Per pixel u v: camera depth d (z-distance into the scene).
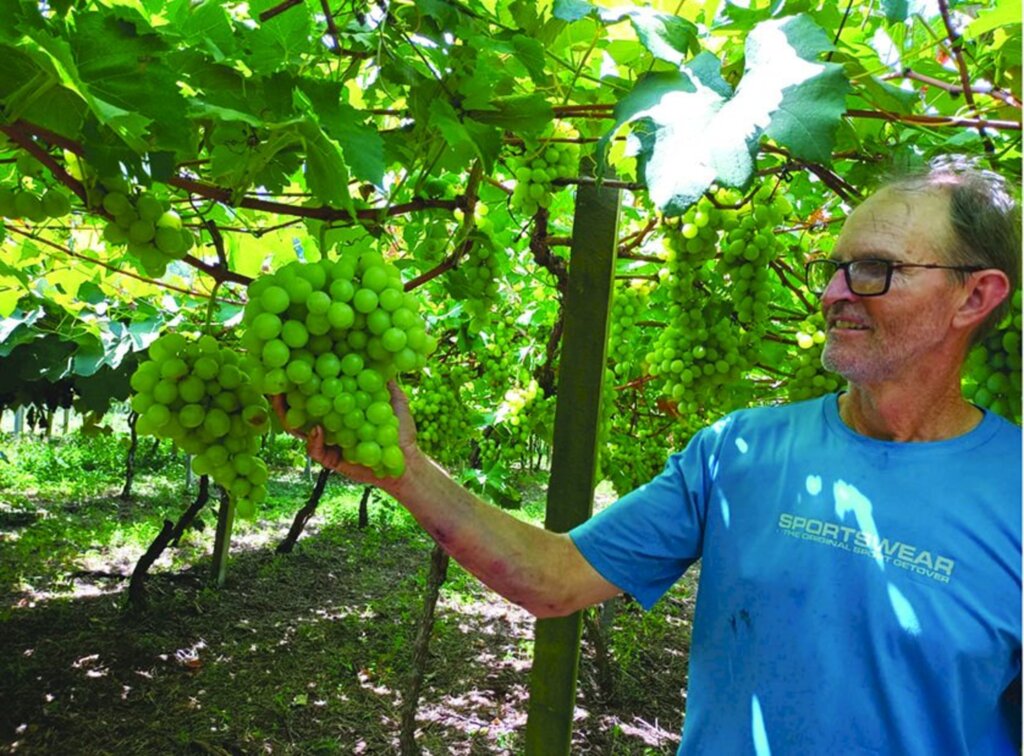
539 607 1.73
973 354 1.77
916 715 1.36
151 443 15.55
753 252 2.41
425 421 5.66
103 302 3.79
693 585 9.58
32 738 4.78
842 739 1.40
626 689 6.14
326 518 11.91
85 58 1.24
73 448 15.74
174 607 7.18
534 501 15.33
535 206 2.22
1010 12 1.65
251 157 1.56
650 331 4.67
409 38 1.78
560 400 2.33
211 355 1.43
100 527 9.95
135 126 1.18
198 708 5.36
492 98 1.91
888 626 1.39
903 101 1.80
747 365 2.81
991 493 1.41
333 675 6.06
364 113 1.63
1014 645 1.35
